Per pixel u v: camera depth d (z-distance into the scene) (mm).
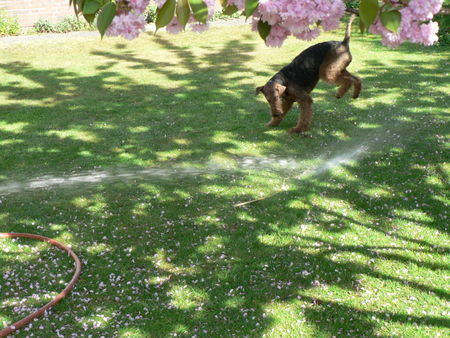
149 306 4738
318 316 4488
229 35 18797
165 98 12039
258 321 4445
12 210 6840
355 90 9055
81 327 4434
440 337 4125
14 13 19703
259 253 5602
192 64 15305
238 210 6648
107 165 8383
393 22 2035
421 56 14984
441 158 7984
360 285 4938
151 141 9414
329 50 8836
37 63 15633
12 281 5207
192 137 9555
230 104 11422
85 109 11391
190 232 6137
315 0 2035
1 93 12750
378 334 4203
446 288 4824
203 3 1999
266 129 9812
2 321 4531
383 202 6668
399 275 5074
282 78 9164
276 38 2426
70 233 6195
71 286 5027
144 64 15445
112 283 5133
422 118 9898
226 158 8539
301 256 5500
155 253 5707
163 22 2023
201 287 5020
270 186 7391
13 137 9719
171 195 7195
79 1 2092
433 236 5785
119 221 6492
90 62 15719
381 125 9672
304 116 9305
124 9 2057
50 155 8844
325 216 6387
